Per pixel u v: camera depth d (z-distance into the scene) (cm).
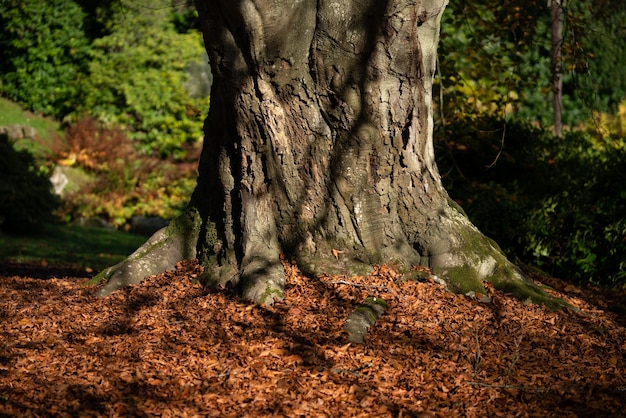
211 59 760
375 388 560
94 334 656
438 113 1266
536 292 783
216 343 630
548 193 1148
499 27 1215
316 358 598
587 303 818
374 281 748
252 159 765
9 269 1116
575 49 1176
